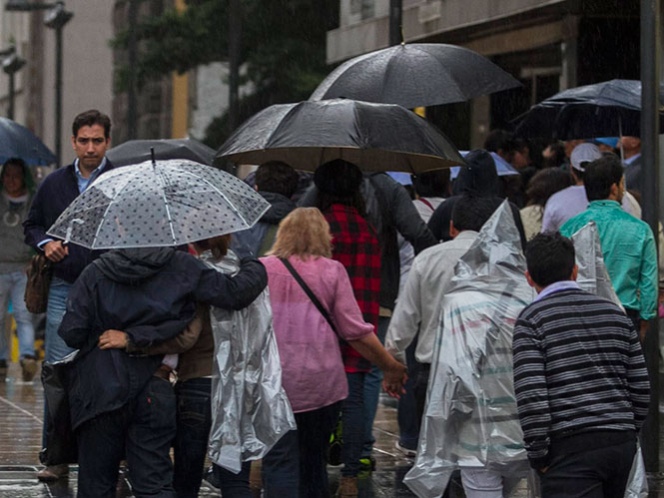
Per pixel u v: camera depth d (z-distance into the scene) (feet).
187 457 38.78
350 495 48.29
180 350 37.17
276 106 49.55
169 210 36.70
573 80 98.84
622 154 65.72
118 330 36.76
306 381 41.34
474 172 46.06
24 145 77.10
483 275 39.63
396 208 50.96
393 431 63.10
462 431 39.24
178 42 172.76
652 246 47.44
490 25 100.27
